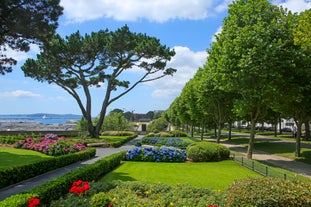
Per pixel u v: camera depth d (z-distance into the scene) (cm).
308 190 559
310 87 1708
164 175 1285
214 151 1842
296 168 1630
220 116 2927
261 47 1541
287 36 1577
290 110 2017
